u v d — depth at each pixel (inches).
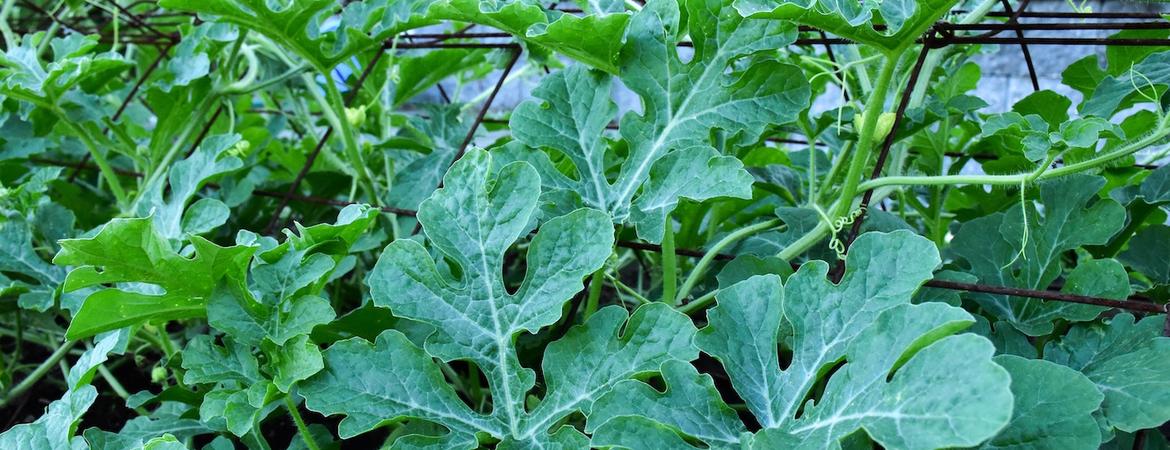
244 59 57.1
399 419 33.0
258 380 34.3
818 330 31.8
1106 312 42.8
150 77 63.2
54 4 69.0
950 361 27.6
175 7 40.9
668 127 37.9
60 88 44.6
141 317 34.3
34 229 45.9
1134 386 32.2
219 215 40.7
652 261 49.5
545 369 33.5
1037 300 38.4
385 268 34.1
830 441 28.6
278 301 34.2
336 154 58.9
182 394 38.4
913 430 27.4
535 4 39.0
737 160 35.0
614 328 33.4
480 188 34.5
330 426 44.1
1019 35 43.1
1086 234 38.5
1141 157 47.7
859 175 38.1
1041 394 29.7
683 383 31.6
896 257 31.7
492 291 34.1
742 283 32.7
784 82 37.4
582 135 38.2
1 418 47.9
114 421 47.7
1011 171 44.7
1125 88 39.5
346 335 37.8
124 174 52.9
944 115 41.4
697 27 37.4
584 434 32.4
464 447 32.8
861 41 35.3
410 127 51.3
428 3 42.3
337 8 45.1
